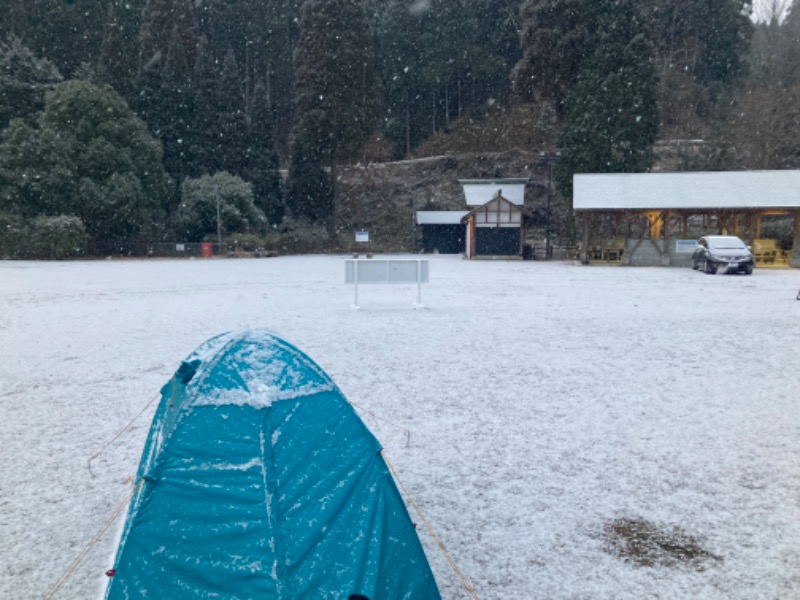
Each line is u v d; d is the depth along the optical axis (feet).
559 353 32.78
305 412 11.12
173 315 46.80
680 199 106.11
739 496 15.28
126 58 175.42
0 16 185.68
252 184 183.32
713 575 11.78
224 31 235.20
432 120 232.32
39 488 16.28
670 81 199.72
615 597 11.10
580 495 15.48
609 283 73.36
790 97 150.92
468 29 221.05
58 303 54.49
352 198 202.28
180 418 10.83
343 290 66.13
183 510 9.84
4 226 134.10
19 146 139.33
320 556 9.21
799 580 11.56
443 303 54.08
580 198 110.73
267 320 44.19
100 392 25.73
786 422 21.02
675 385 26.09
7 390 26.09
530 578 11.75
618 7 157.58
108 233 152.56
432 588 10.19
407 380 27.09
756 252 107.34
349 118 184.14
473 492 15.74
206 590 9.11
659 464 17.42
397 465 17.57
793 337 36.81
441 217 176.76
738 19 206.49
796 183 105.09
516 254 138.31
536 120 210.59
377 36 233.55
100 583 11.73
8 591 11.55
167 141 178.29
